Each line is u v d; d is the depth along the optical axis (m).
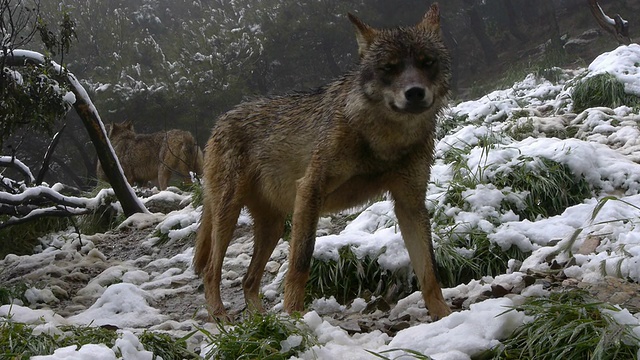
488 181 8.21
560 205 7.85
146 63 31.16
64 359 4.16
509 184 8.11
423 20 5.92
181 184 15.50
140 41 31.34
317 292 7.02
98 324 6.74
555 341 4.11
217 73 28.84
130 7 37.12
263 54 31.48
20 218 10.84
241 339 4.56
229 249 8.94
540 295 5.04
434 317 5.49
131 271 8.91
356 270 6.99
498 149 8.73
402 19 32.59
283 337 4.55
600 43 28.69
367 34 5.73
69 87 10.91
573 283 5.27
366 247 7.10
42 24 9.94
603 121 10.33
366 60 5.55
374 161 5.71
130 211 11.68
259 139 6.57
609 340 3.95
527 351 4.22
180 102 28.27
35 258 10.16
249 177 6.73
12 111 9.20
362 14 31.83
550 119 10.78
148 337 4.96
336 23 31.42
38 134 21.25
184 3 39.00
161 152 17.59
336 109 5.75
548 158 8.32
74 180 30.33
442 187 8.25
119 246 10.53
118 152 18.33
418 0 32.78
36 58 10.19
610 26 19.34
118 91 28.03
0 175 11.77
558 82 16.72
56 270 9.33
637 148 9.15
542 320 4.32
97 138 11.30
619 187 8.15
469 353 4.25
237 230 9.64
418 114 5.43
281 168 6.41
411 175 5.73
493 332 4.33
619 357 3.94
